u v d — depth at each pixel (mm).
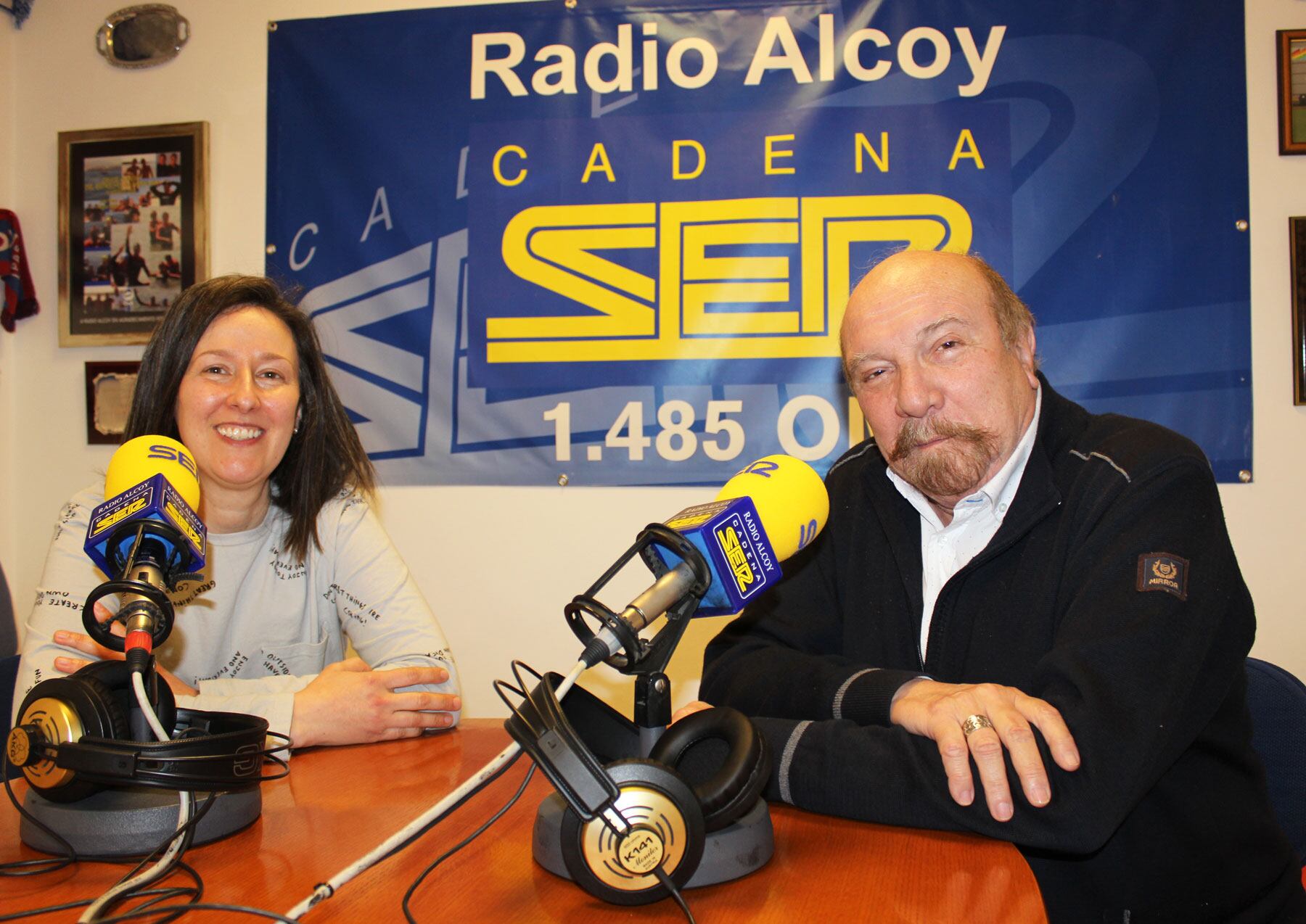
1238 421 2326
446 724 1318
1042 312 2402
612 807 659
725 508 814
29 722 803
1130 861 1142
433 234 2631
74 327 2775
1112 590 1056
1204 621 1033
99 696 809
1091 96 2410
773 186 2521
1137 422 1316
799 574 1473
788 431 2500
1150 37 2396
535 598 2578
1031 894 700
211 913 658
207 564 1551
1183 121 2377
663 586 737
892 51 2492
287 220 2684
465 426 2605
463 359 2611
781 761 940
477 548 2598
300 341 1657
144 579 835
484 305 2607
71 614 1329
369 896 696
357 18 2689
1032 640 1216
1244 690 1258
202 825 805
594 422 2564
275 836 836
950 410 1284
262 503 1638
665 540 751
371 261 2648
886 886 720
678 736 762
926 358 1294
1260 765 1244
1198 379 2342
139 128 2773
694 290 2539
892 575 1410
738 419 2520
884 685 1010
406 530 2617
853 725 965
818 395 2492
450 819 891
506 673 2576
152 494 864
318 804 946
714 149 2545
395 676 1284
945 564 1406
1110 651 971
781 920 652
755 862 748
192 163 2748
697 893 708
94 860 773
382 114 2666
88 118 2834
